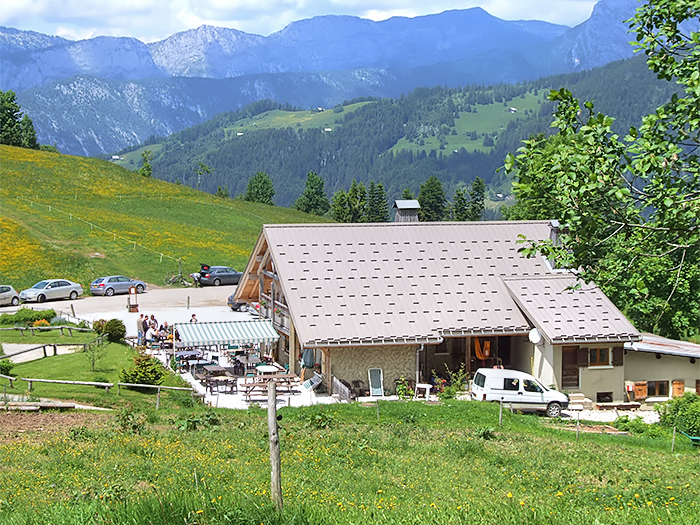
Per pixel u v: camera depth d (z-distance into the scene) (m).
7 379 29.88
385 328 34.28
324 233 38.50
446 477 17.72
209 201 111.38
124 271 71.62
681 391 36.59
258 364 38.44
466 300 36.59
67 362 35.44
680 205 12.84
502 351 38.19
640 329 45.19
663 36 14.21
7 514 11.48
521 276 38.28
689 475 19.16
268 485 15.05
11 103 166.88
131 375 31.44
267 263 42.19
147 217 95.25
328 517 10.92
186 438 21.66
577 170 13.01
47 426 22.61
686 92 13.59
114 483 14.25
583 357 35.03
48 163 108.81
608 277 14.05
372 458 19.89
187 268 75.25
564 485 17.23
